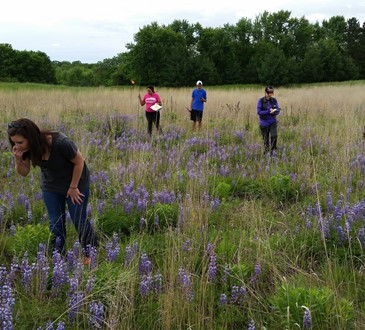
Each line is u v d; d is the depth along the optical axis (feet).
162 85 268.41
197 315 11.91
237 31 306.35
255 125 42.50
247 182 24.49
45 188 14.79
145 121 46.50
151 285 13.19
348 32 348.59
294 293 11.94
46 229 15.81
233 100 69.77
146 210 19.08
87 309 12.06
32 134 12.99
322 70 265.54
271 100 31.83
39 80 374.84
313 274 14.11
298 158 29.07
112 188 22.50
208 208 19.15
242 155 30.32
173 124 45.06
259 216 17.84
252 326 11.10
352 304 12.36
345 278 14.01
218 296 13.41
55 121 44.45
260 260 14.64
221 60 293.23
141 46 271.49
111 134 38.06
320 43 277.23
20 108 54.49
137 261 14.19
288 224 18.61
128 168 24.30
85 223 15.24
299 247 16.29
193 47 315.58
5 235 17.28
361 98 72.74
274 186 23.12
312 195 22.07
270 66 256.93
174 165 26.00
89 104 62.08
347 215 17.49
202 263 14.05
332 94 85.71
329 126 38.47
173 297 12.20
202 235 16.44
